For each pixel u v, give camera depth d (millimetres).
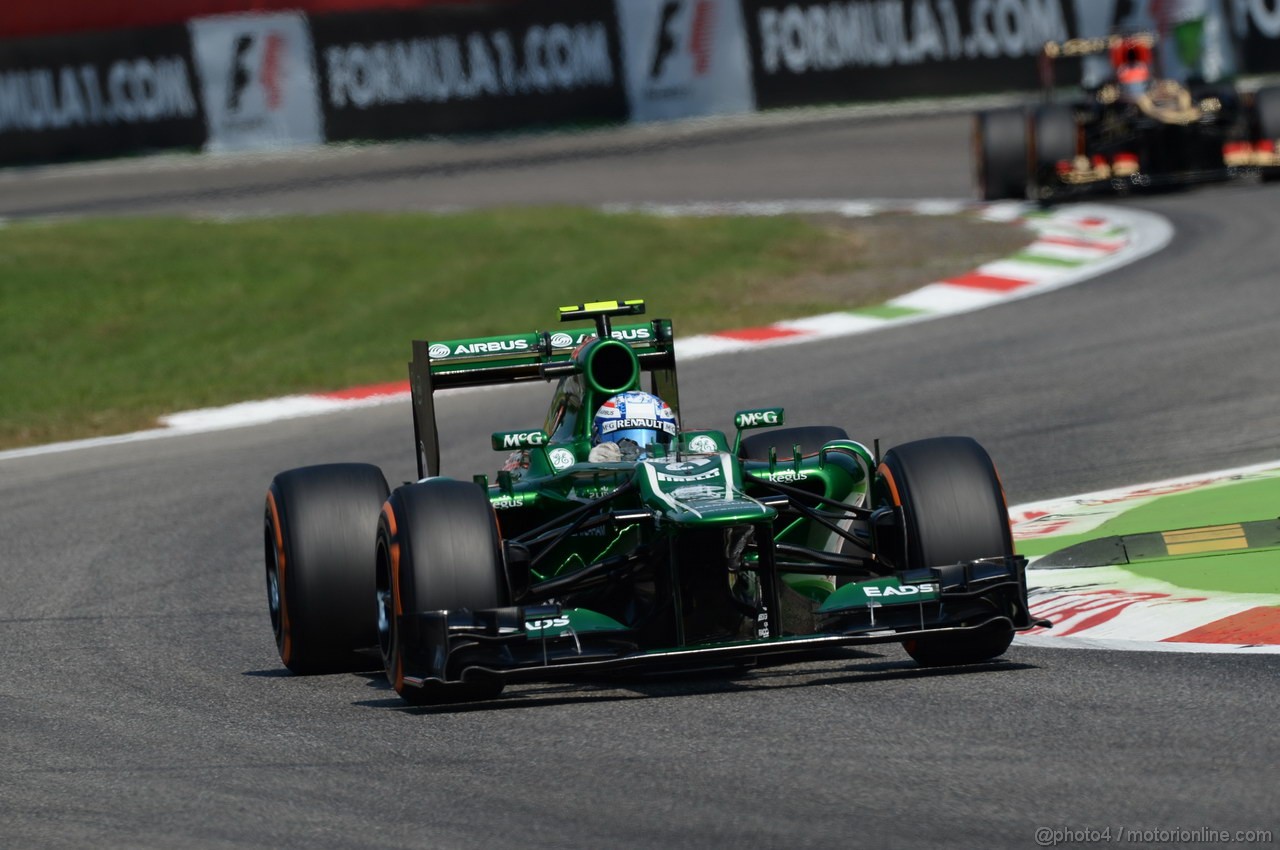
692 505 20750
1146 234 73125
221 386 57750
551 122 120812
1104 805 15375
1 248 84938
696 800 16328
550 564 24172
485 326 64875
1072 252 71188
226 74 119938
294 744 19828
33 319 70938
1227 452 37219
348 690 23016
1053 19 116625
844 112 119812
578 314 27016
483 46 120125
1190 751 16859
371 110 120125
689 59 120250
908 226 82625
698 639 21250
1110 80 85625
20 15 121688
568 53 120500
